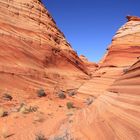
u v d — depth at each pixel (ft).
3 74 96.48
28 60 118.93
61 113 59.36
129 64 101.86
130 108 31.19
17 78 99.96
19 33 130.00
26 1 156.25
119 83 43.65
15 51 115.14
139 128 25.32
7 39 117.39
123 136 25.77
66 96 98.68
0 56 105.19
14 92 89.25
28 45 129.29
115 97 39.52
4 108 68.18
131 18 124.36
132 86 36.22
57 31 175.63
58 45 161.89
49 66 134.82
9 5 139.85
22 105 69.46
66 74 142.10
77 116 45.37
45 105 72.28
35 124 49.08
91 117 39.19
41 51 136.77
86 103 76.69
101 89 90.38
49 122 48.34
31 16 152.25
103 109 39.34
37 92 96.94
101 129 31.07
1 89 87.61
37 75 113.50
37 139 36.60
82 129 34.99
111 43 128.26
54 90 107.45
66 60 156.87
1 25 121.90
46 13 172.86
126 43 115.14
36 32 144.77
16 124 49.93
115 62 109.19
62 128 40.16
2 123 51.16
